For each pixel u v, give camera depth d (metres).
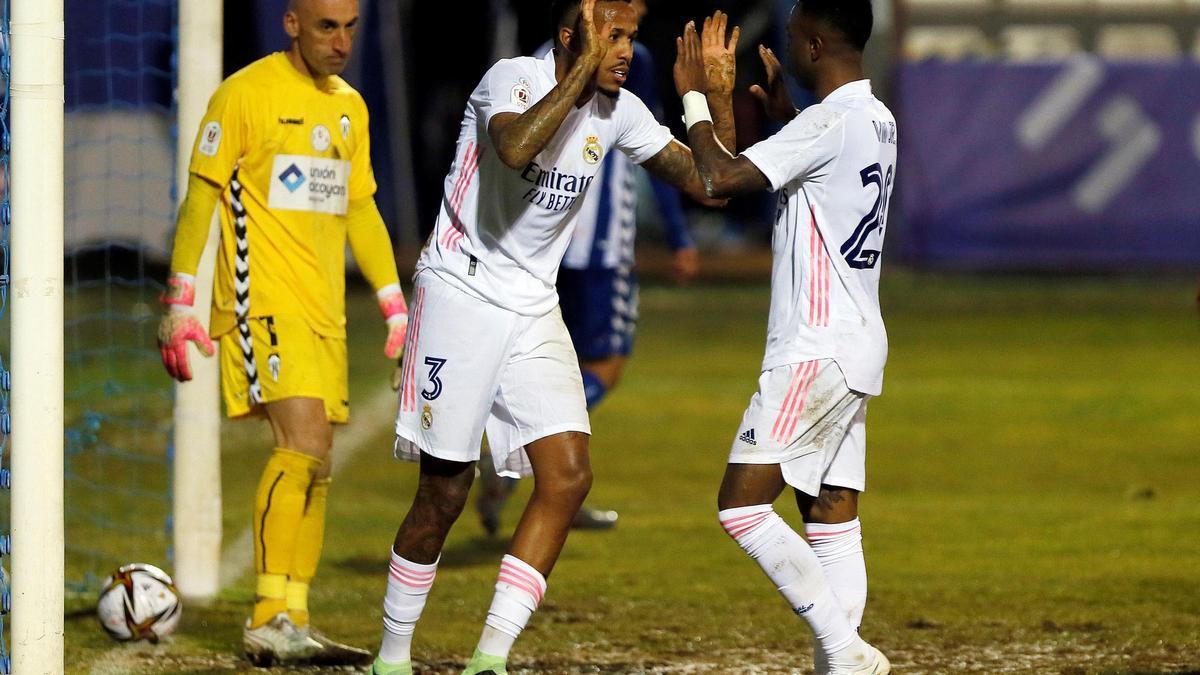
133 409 35.91
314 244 16.50
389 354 17.44
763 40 62.41
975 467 29.89
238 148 16.27
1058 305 58.38
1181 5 64.50
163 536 23.45
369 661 16.17
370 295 60.66
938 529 23.91
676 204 28.67
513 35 60.81
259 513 16.25
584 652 16.67
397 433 14.66
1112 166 62.81
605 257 24.25
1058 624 17.78
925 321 54.16
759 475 13.92
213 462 19.50
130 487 27.70
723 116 14.73
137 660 16.36
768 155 13.64
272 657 16.06
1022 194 63.28
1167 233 62.84
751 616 18.36
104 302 55.09
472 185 14.23
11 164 13.65
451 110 67.38
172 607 17.00
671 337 50.84
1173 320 54.19
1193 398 38.34
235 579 20.53
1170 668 15.80
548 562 14.19
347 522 24.67
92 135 53.97
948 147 63.41
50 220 13.66
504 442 14.47
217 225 19.27
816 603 14.02
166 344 16.30
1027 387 40.25
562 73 13.99
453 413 14.23
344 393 17.08
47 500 13.72
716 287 64.62
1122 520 24.61
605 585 20.09
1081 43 65.00
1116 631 17.42
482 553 22.58
